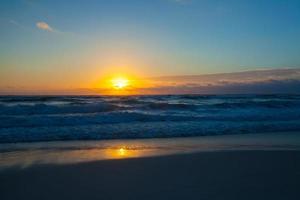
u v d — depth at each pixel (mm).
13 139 10859
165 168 6680
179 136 11984
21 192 5230
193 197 4824
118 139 11219
